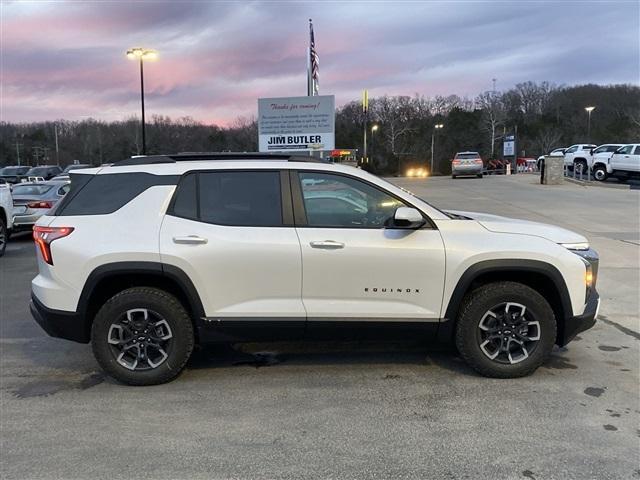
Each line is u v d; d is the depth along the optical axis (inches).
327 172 168.7
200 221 166.1
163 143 3612.2
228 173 169.6
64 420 147.2
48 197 558.6
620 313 248.4
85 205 170.6
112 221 166.9
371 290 165.3
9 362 193.6
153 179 170.6
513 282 169.8
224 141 3560.5
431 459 125.8
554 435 136.3
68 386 171.3
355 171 170.2
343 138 3902.6
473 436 136.2
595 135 3804.1
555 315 174.4
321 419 146.3
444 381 171.3
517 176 1422.2
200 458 127.1
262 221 166.2
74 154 3998.5
